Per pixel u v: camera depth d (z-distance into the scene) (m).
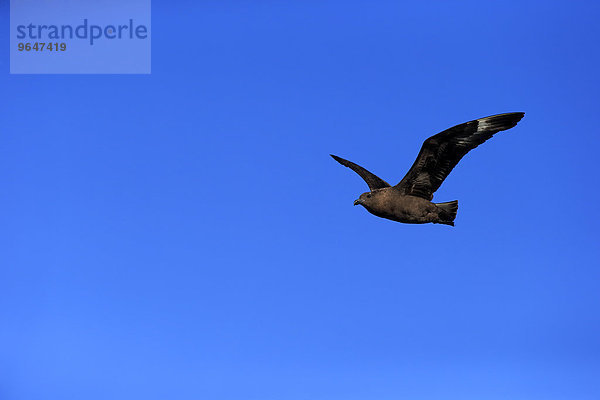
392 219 13.80
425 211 13.39
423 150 13.27
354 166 16.25
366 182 15.64
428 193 13.66
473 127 13.10
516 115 13.07
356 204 13.91
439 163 13.45
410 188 13.62
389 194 13.58
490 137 13.14
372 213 13.91
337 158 16.50
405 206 13.42
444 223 13.59
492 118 13.08
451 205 13.53
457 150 13.33
